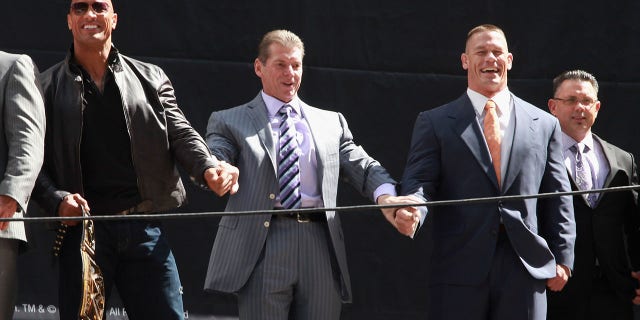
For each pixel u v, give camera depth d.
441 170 19.53
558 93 22.09
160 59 24.16
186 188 24.12
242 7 24.52
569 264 19.36
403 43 25.02
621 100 25.41
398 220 18.86
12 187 17.09
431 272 19.56
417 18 25.08
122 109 18.44
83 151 18.39
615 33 25.48
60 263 18.28
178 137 18.80
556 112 22.12
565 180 19.75
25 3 23.62
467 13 25.19
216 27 24.41
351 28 24.89
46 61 23.62
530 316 18.83
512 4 25.30
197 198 24.14
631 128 25.36
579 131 21.89
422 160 19.55
